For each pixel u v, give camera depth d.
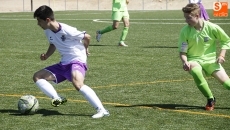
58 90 15.26
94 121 11.38
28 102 12.00
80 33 11.80
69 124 11.14
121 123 11.21
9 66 20.38
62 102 12.02
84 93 11.68
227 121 11.42
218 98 13.99
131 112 12.27
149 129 10.73
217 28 12.20
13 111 12.44
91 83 16.55
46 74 11.98
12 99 13.97
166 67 19.88
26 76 17.98
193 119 11.59
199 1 21.89
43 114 12.08
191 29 12.31
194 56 12.50
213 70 12.39
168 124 11.14
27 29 40.88
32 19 55.91
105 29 28.95
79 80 11.66
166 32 37.38
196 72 12.24
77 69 11.73
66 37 11.77
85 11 81.00
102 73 18.53
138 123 11.22
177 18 55.53
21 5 96.75
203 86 12.40
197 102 13.50
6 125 11.09
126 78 17.45
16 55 23.80
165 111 12.41
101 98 14.08
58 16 62.91
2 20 54.47
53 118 11.68
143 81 16.84
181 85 16.05
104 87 15.81
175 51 25.27
